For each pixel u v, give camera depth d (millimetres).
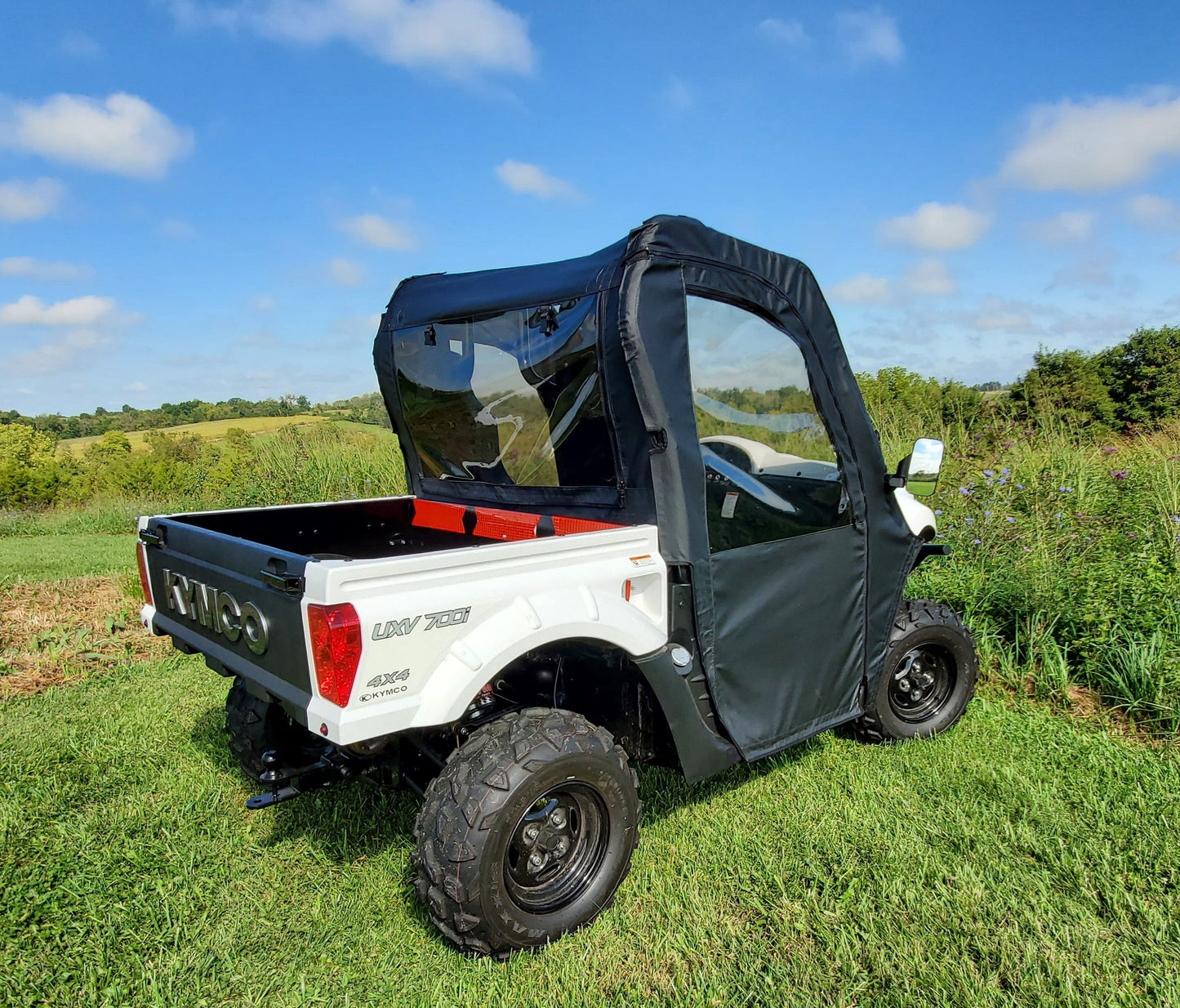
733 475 2854
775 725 2998
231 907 2613
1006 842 2926
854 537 3264
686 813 3158
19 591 7652
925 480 3213
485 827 2186
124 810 3209
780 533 2992
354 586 2037
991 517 5609
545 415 3037
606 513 2902
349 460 10461
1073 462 6496
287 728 3184
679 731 2666
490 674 2209
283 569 2215
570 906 2451
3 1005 2135
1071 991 2160
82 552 10695
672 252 2641
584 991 2199
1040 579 4879
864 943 2389
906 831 2988
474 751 2320
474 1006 2166
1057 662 4520
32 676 5113
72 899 2615
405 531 4039
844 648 3266
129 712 4348
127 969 2307
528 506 3307
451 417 3602
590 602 2434
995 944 2365
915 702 3885
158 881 2717
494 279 3361
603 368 2650
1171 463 6398
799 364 3090
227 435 15328
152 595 3229
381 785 2773
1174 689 4062
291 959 2365
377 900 2646
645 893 2645
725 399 2834
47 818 3139
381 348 3854
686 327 2670
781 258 3039
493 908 2225
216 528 3346
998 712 4156
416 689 2152
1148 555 4957
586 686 3002
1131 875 2705
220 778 3510
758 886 2678
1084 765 3529
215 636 2709
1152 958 2314
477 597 2236
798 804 3209
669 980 2254
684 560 2631
